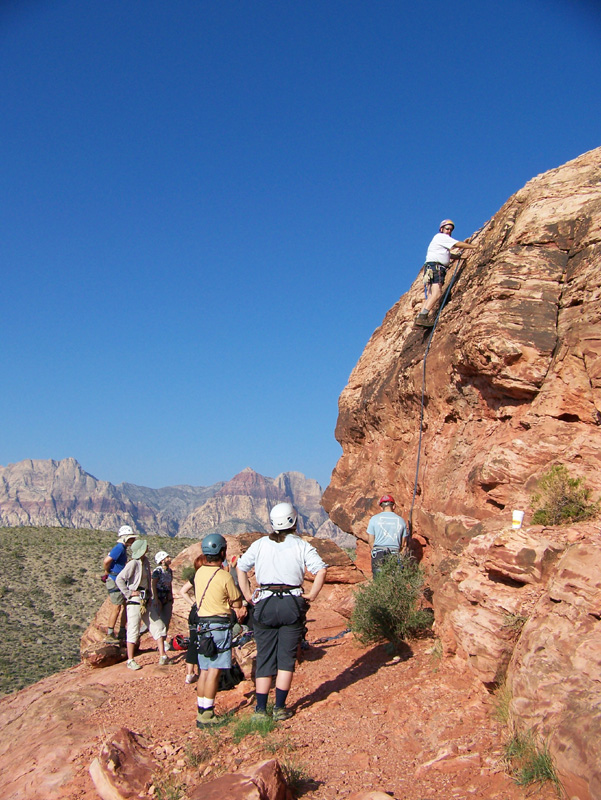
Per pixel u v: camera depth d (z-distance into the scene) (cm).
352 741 509
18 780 574
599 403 673
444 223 1033
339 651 786
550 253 800
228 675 598
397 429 1129
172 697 740
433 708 534
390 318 1407
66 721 704
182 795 458
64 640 4022
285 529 595
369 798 400
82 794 512
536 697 432
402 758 470
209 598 604
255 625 586
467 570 607
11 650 3716
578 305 736
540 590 523
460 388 876
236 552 1216
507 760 422
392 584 764
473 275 930
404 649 725
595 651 424
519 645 487
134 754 522
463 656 579
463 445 859
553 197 848
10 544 6303
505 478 711
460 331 839
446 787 417
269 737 531
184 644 890
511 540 559
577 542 532
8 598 4784
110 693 797
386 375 1182
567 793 366
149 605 920
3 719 819
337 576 1152
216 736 551
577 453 663
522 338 739
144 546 922
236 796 395
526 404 760
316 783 450
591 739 363
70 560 5897
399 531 848
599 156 862
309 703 615
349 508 1238
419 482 970
